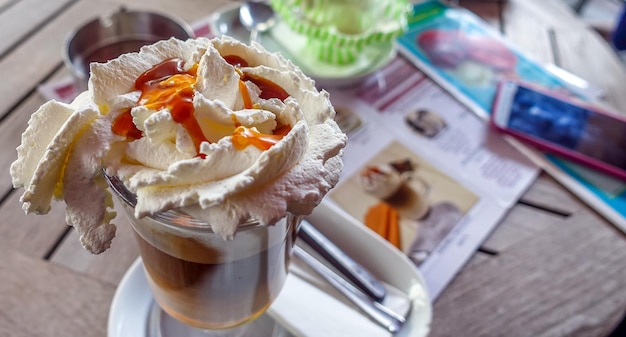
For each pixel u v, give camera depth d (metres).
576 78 0.67
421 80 0.66
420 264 0.51
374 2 0.65
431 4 0.75
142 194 0.36
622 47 0.82
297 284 0.49
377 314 0.48
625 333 0.57
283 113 0.40
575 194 0.56
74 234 0.50
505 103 0.63
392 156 0.58
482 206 0.55
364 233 0.51
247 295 0.43
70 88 0.60
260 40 0.66
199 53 0.41
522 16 0.75
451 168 0.58
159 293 0.44
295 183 0.37
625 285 0.51
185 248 0.39
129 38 0.62
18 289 0.47
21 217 0.51
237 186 0.34
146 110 0.38
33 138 0.38
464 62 0.68
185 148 0.37
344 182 0.56
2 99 0.58
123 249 0.50
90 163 0.37
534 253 0.52
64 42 0.62
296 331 0.47
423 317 0.47
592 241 0.53
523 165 0.59
